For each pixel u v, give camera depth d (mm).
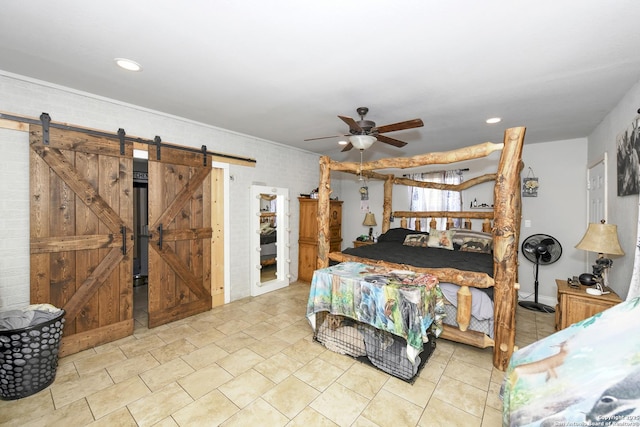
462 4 1343
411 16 1440
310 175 5297
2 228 2211
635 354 1016
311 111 2967
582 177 3822
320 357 2477
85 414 1773
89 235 2607
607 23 1465
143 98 2678
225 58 1908
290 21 1501
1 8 1408
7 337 1852
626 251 2354
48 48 1814
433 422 1725
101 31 1621
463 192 4812
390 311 2174
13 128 2217
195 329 3043
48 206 2385
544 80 2164
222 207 3793
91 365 2326
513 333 2275
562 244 3965
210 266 3633
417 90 2385
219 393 1984
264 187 4305
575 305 2430
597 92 2363
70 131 2482
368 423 1715
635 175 2105
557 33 1566
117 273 2787
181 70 2092
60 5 1393
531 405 1098
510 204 2215
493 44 1688
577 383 1051
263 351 2578
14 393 1888
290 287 4699
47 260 2387
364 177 4656
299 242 5062
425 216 4844
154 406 1852
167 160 3166
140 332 2959
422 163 2707
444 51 1778
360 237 5711
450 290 2605
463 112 2896
